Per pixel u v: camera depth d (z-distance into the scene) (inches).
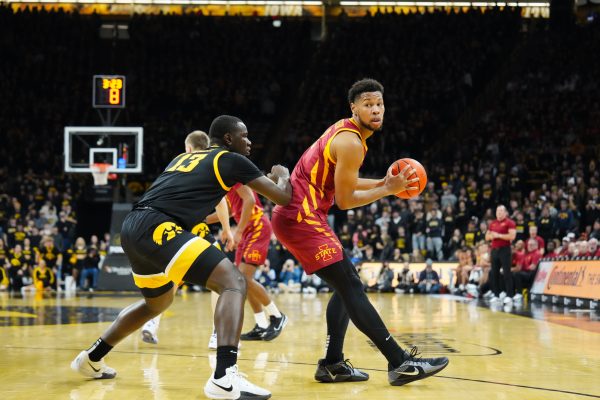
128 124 957.8
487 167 781.3
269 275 688.4
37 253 684.1
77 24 1061.8
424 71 1034.1
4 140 927.7
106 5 1120.8
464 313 377.1
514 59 1037.2
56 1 1114.7
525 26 1107.9
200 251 135.7
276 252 693.9
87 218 858.1
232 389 128.9
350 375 154.4
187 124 966.4
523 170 778.2
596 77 950.4
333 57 1064.2
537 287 512.7
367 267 684.7
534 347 219.1
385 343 149.8
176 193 142.3
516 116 919.0
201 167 145.3
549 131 877.8
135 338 243.6
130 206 645.3
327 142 156.6
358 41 1073.5
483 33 1063.0
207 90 1023.6
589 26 1031.6
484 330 277.0
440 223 693.9
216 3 1128.8
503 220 486.6
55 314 359.6
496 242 488.7
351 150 152.6
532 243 538.0
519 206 714.8
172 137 950.4
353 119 159.0
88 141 693.9
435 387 146.6
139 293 615.2
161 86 1019.9
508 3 1105.4
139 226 139.0
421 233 698.8
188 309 402.6
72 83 1009.5
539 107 922.1
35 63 1023.0
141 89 1016.2
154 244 136.9
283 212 157.8
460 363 182.2
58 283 692.1
